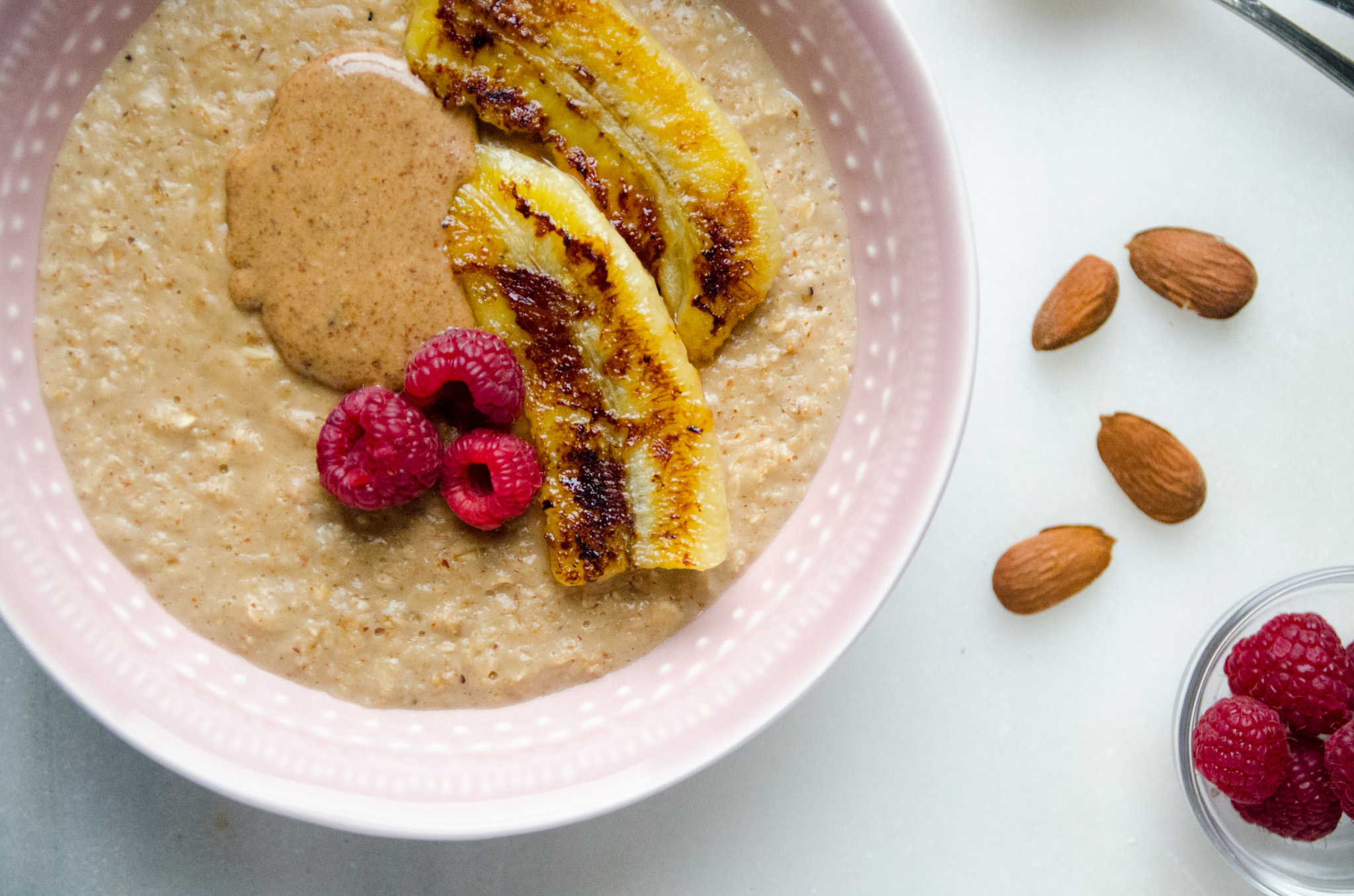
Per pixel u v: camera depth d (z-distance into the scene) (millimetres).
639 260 326
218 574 328
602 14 321
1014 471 357
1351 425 359
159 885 352
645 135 325
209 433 328
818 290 333
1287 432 359
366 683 329
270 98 325
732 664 332
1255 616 349
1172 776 359
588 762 329
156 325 326
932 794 359
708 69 331
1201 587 358
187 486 328
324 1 325
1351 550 359
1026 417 357
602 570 328
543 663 331
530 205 322
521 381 321
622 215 329
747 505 334
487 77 324
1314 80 357
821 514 334
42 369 324
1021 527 357
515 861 356
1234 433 359
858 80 325
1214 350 359
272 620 328
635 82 323
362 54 324
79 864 351
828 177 333
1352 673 341
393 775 327
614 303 322
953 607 358
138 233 325
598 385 326
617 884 357
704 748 329
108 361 325
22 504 321
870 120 326
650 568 330
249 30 324
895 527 327
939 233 324
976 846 359
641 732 330
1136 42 356
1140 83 356
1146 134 356
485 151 327
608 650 333
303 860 354
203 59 324
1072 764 360
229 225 325
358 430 320
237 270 325
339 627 329
